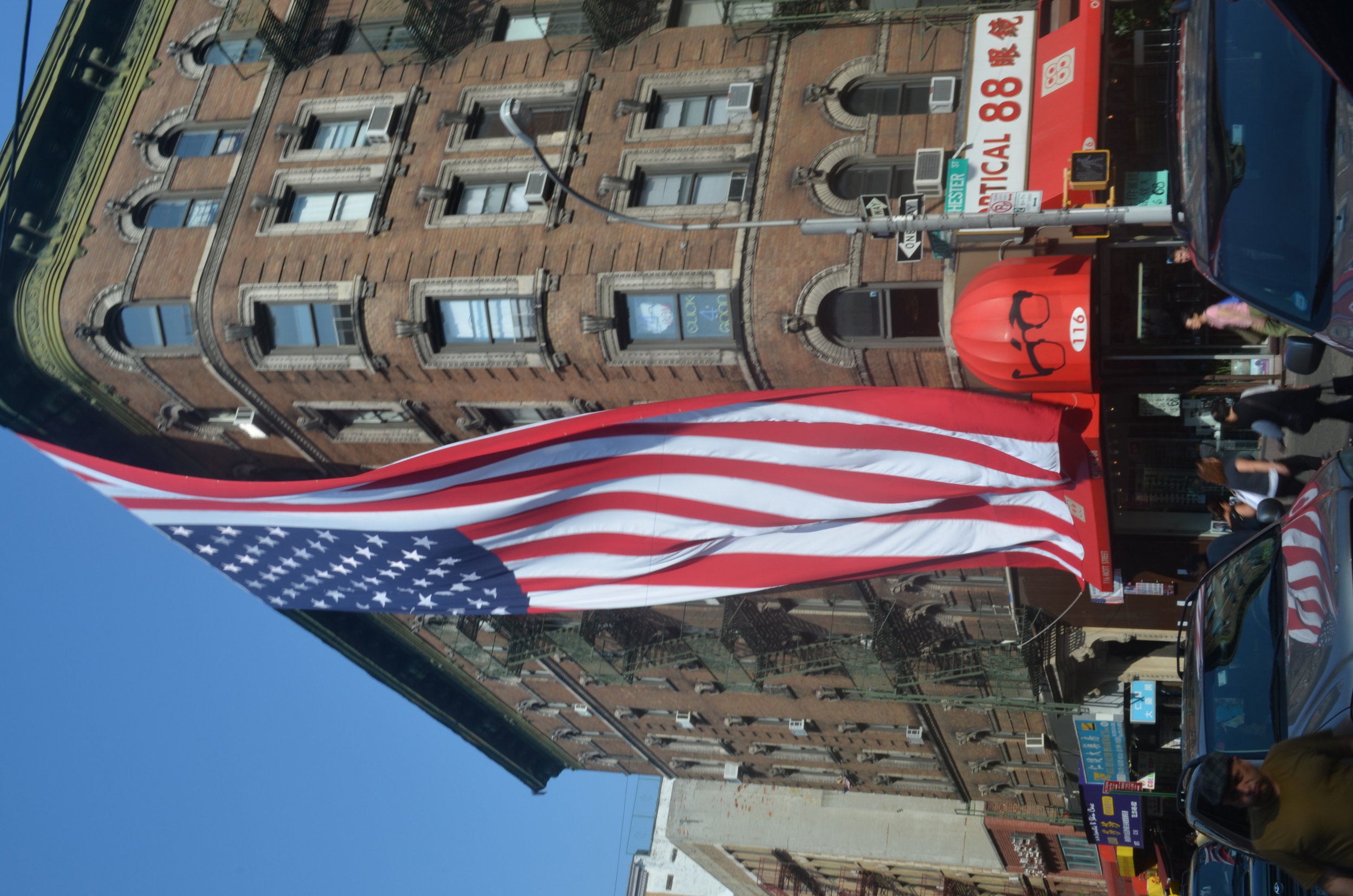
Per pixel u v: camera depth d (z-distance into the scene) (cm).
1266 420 1300
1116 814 2489
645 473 2145
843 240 2047
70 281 2705
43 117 2764
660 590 2253
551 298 2252
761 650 3084
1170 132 1265
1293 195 1057
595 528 2220
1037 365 1725
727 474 2091
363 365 2461
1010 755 3372
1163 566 2133
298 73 2711
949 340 1950
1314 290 1036
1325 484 1009
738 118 2252
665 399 2284
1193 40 1214
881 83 2188
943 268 1950
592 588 2292
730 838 4450
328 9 2759
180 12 2898
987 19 1903
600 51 2442
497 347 2347
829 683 3238
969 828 4059
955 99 2083
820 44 2250
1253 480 1370
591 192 2306
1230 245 1110
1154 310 1875
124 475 2359
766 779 4338
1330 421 1559
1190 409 2009
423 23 2539
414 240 2414
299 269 2480
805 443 2020
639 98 2355
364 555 2370
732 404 2012
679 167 2270
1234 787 766
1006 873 4097
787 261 2083
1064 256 1738
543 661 3678
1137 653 2661
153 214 2723
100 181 2784
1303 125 1056
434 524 2256
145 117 2822
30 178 2752
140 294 2627
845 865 4512
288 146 2623
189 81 2817
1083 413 1839
